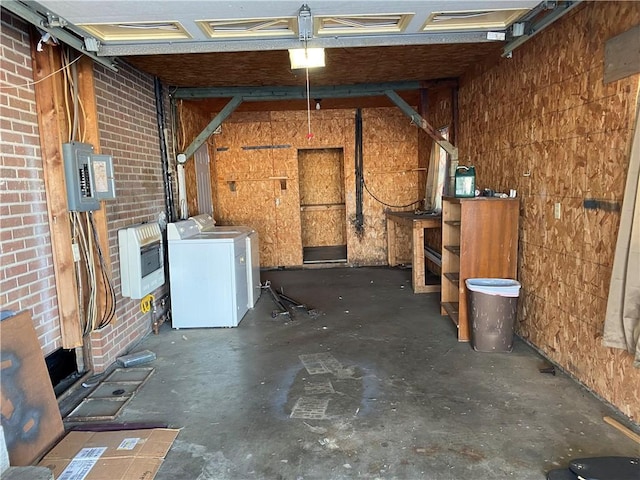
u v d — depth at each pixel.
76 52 3.04
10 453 2.04
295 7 2.34
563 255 3.05
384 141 7.06
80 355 3.25
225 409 2.73
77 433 2.46
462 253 3.65
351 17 2.58
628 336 2.29
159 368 3.38
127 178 3.86
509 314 3.41
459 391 2.87
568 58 2.92
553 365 3.20
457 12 2.56
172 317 4.31
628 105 2.36
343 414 2.62
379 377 3.11
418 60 4.32
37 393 2.28
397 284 5.85
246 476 2.10
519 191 3.69
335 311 4.72
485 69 4.32
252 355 3.59
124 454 2.24
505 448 2.25
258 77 4.75
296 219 7.19
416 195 7.12
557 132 3.08
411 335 3.92
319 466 2.15
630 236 2.25
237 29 2.75
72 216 2.95
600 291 2.65
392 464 2.15
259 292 5.43
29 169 2.60
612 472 1.94
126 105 3.91
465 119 4.95
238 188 7.17
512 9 2.49
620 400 2.51
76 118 3.00
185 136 5.57
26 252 2.56
